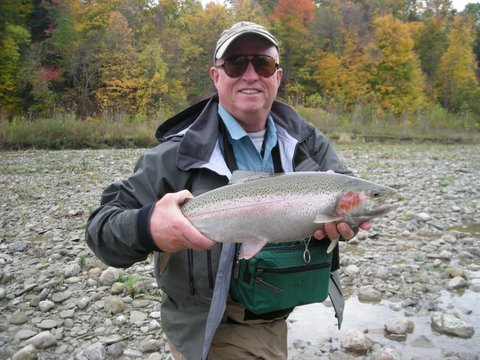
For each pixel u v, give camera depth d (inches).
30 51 1653.5
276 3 2837.1
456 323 177.0
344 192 104.3
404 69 2215.8
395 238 303.4
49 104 1560.0
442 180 545.0
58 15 1801.2
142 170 105.5
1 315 189.3
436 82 2630.4
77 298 204.2
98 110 1707.7
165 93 1759.4
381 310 196.5
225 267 98.3
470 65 2628.0
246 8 2305.6
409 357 158.4
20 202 404.5
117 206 100.0
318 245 106.1
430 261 258.2
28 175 561.3
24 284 219.3
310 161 118.9
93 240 95.5
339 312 120.6
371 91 2174.0
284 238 102.7
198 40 2138.3
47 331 171.2
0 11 1540.4
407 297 209.2
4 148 907.4
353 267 238.5
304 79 2358.5
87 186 486.3
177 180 106.1
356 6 2450.8
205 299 103.0
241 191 100.8
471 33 2984.7
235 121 113.7
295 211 101.6
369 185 106.6
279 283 101.1
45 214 362.3
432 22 2706.7
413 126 1497.3
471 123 1660.9
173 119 119.4
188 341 104.9
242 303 104.3
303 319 189.3
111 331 176.7
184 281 102.6
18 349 162.4
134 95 1736.0
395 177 568.4
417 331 177.6
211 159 107.1
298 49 2331.4
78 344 167.2
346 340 165.0
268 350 109.4
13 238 298.4
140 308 196.1
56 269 238.7
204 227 98.7
